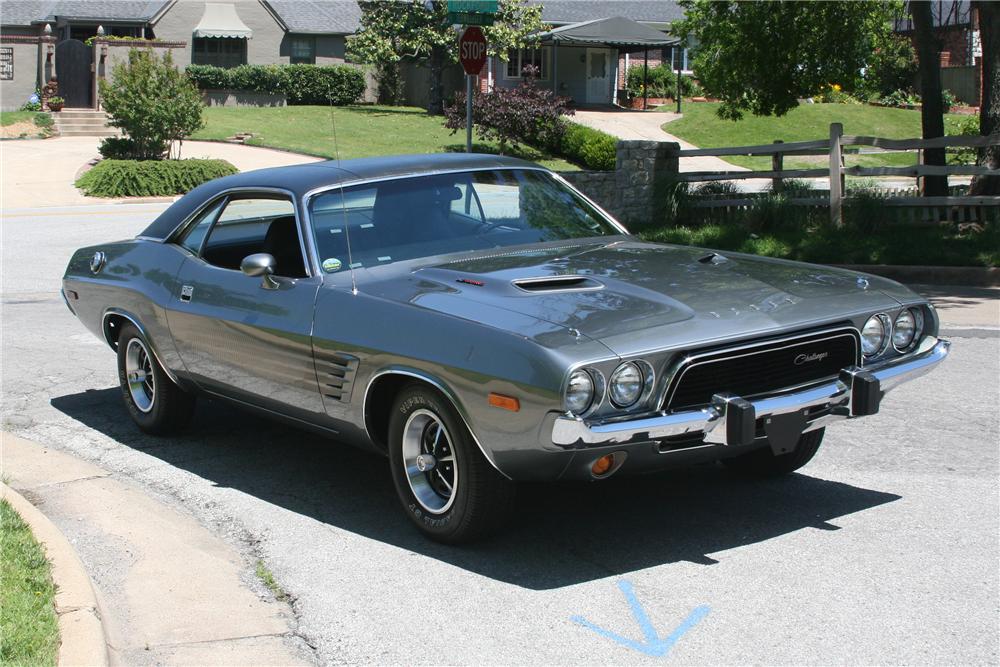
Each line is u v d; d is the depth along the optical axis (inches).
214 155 1187.9
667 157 637.3
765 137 1429.6
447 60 1614.2
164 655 148.9
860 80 722.8
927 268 475.8
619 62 1835.6
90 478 227.6
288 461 240.4
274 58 1706.4
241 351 216.4
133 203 945.5
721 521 195.9
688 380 166.1
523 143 1428.4
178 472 233.1
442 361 171.5
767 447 212.8
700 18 721.6
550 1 1856.5
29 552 168.4
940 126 610.5
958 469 222.4
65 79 1462.8
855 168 565.0
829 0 667.4
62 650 136.9
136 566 180.7
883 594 162.7
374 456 244.1
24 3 1680.6
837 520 194.7
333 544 189.6
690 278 190.5
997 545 181.2
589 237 225.9
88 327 275.9
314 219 210.4
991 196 559.2
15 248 637.3
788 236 549.6
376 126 1467.8
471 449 173.9
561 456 160.7
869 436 247.6
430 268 200.1
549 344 159.5
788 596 162.9
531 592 167.0
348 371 190.4
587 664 143.7
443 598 165.8
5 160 1119.0
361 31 1600.6
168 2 1631.4
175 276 239.1
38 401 295.0
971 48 1691.7
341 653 149.3
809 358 179.0
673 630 152.9
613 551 182.7
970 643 146.7
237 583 173.8
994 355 327.0
